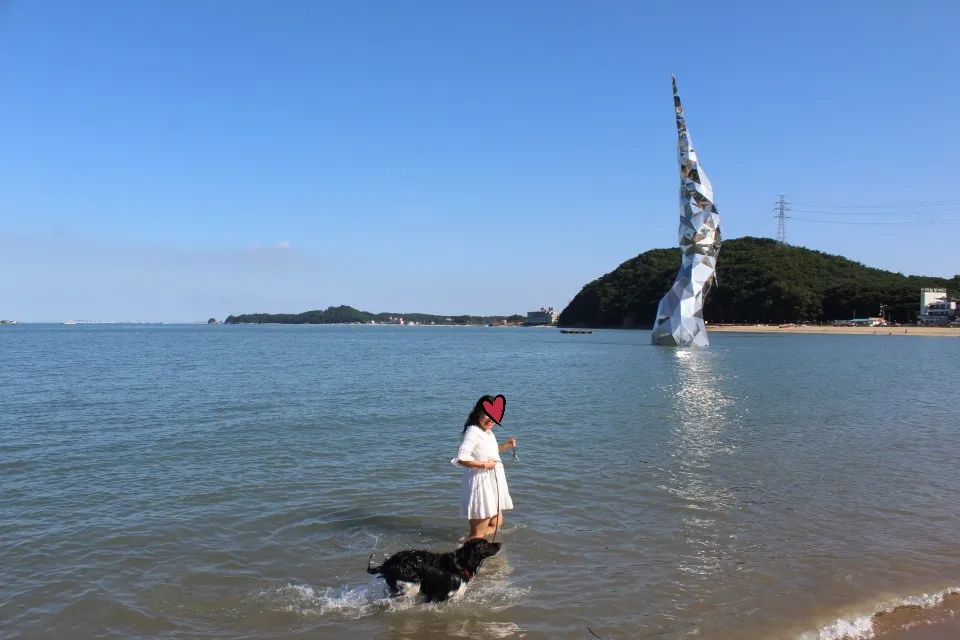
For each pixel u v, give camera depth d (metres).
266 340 85.94
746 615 5.23
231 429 13.55
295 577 5.98
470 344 72.12
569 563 6.27
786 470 9.91
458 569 5.50
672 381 25.12
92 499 8.34
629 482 9.19
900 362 37.41
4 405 17.22
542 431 13.41
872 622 5.17
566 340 85.62
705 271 53.38
